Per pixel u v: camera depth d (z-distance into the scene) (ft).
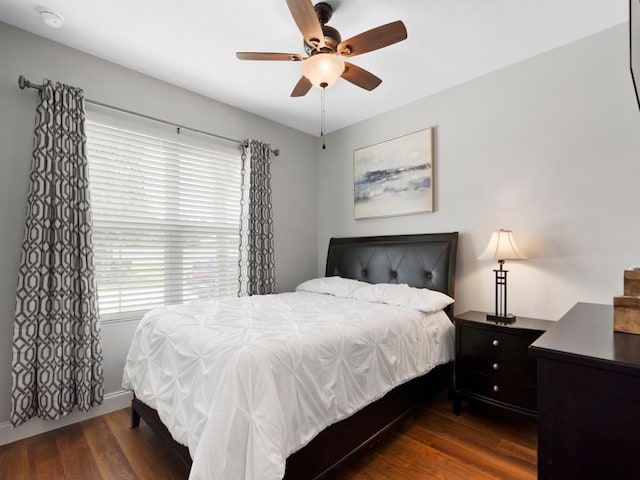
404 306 7.61
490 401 6.89
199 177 9.54
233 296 10.21
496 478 5.25
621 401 2.68
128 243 8.12
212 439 3.65
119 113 8.02
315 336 5.02
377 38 5.51
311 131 12.48
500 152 8.16
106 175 7.80
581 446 2.86
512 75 8.00
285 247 11.75
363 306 7.55
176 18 6.42
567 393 2.94
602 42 6.77
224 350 4.34
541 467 3.06
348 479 5.23
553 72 7.38
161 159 8.76
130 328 8.07
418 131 9.78
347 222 11.86
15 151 6.59
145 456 5.91
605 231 6.67
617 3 5.95
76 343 6.89
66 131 6.88
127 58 7.77
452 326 7.93
